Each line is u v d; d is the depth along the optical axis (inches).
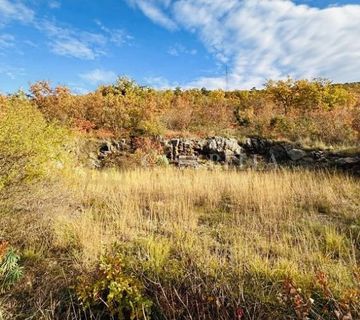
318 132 543.8
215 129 622.8
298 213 252.8
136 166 480.1
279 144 529.0
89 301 136.9
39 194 202.7
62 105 612.7
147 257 166.4
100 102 647.8
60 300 143.6
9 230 187.6
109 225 220.7
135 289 133.9
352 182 340.8
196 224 230.4
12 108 238.8
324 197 286.7
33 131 214.2
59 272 163.2
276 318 124.2
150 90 965.2
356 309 114.1
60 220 212.4
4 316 134.8
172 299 131.8
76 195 262.1
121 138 570.3
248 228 215.6
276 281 139.6
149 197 288.5
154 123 591.2
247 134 588.4
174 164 523.5
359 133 505.4
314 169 426.6
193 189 312.8
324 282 124.3
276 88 760.3
